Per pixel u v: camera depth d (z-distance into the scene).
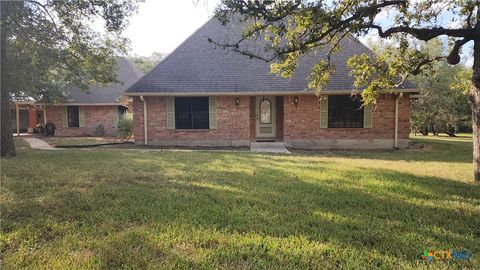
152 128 14.98
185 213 4.44
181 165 8.57
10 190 5.70
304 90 14.00
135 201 5.04
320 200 5.17
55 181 6.44
